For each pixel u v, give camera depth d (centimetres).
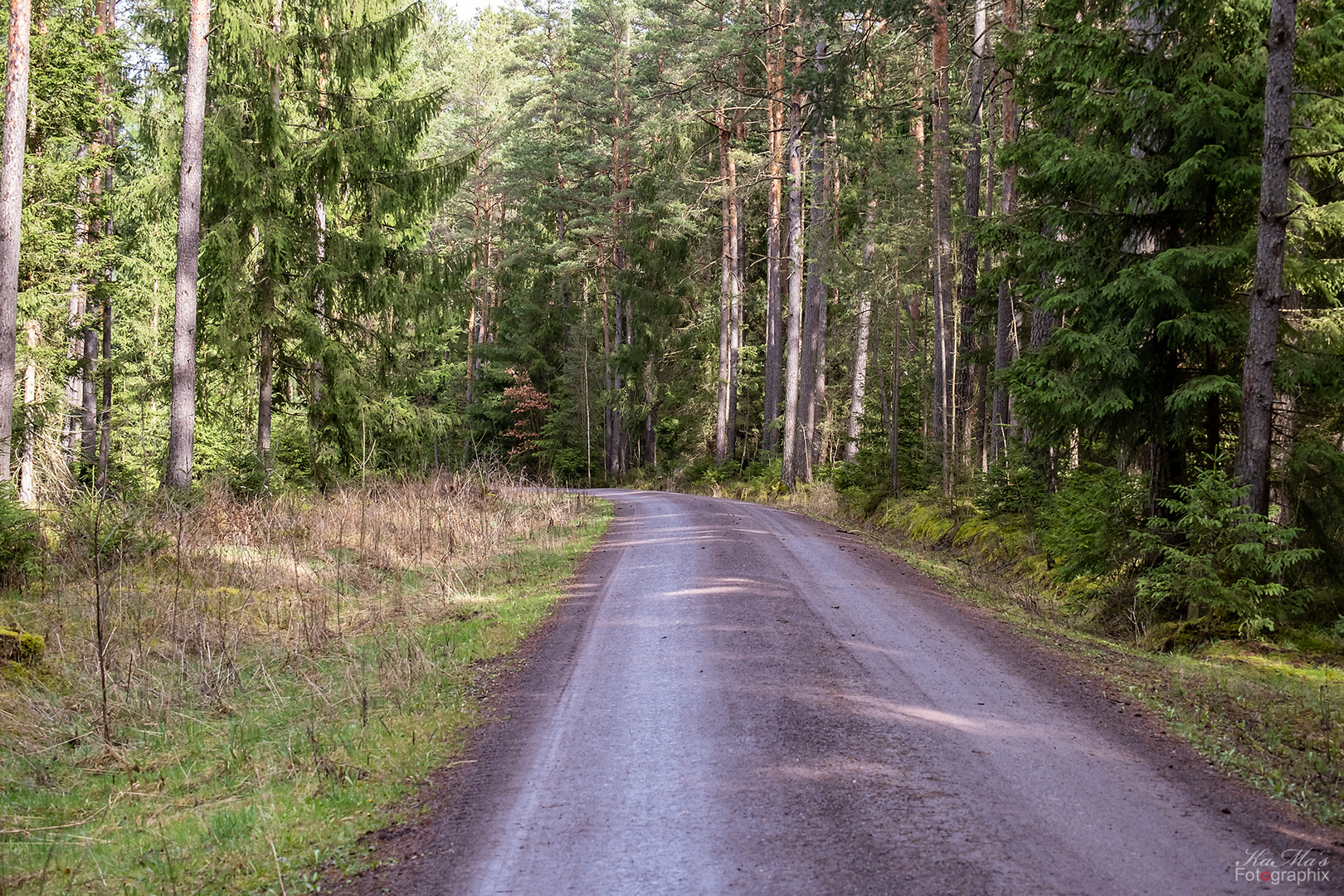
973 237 1362
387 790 576
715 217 4191
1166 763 589
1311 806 516
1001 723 674
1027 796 528
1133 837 472
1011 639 980
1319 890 412
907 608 1134
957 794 531
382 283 2072
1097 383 1129
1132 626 1068
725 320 4112
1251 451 986
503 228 5562
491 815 530
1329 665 882
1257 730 661
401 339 2231
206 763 656
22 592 1043
